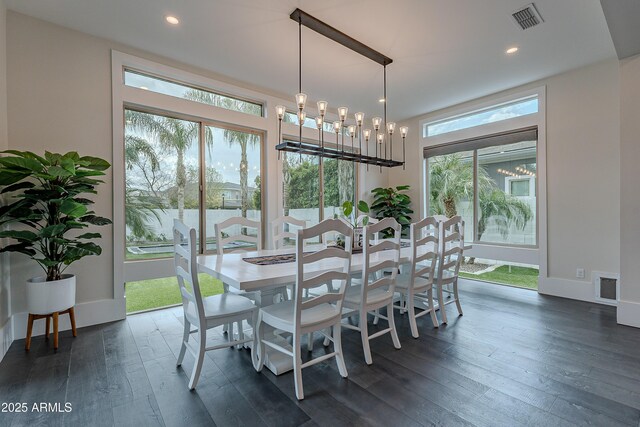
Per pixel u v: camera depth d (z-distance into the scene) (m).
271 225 3.13
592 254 3.45
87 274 2.84
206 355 2.24
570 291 3.60
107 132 2.94
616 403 1.64
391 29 2.72
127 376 1.94
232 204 3.95
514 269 4.77
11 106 2.50
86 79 2.84
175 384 1.85
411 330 2.59
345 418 1.53
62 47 2.72
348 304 2.20
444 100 4.50
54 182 2.40
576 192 3.56
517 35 2.82
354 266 2.14
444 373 1.96
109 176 2.96
